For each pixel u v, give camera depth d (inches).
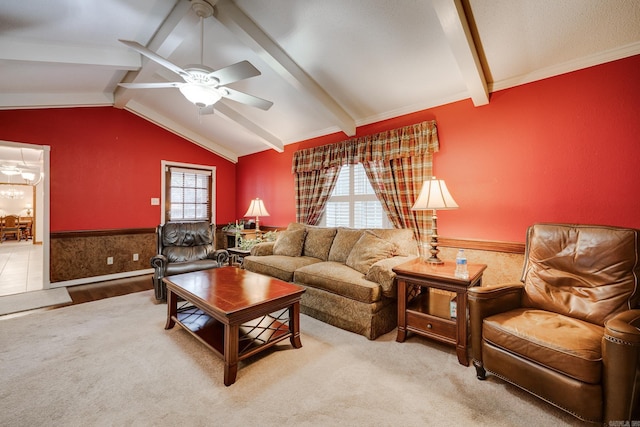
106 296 146.9
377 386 72.0
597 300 70.9
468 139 117.6
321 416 61.6
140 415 62.1
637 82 84.4
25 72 128.0
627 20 78.0
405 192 134.8
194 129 215.8
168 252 151.3
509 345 66.4
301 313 122.5
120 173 188.1
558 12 79.4
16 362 83.0
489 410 63.3
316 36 104.2
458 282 82.8
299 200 187.9
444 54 100.4
